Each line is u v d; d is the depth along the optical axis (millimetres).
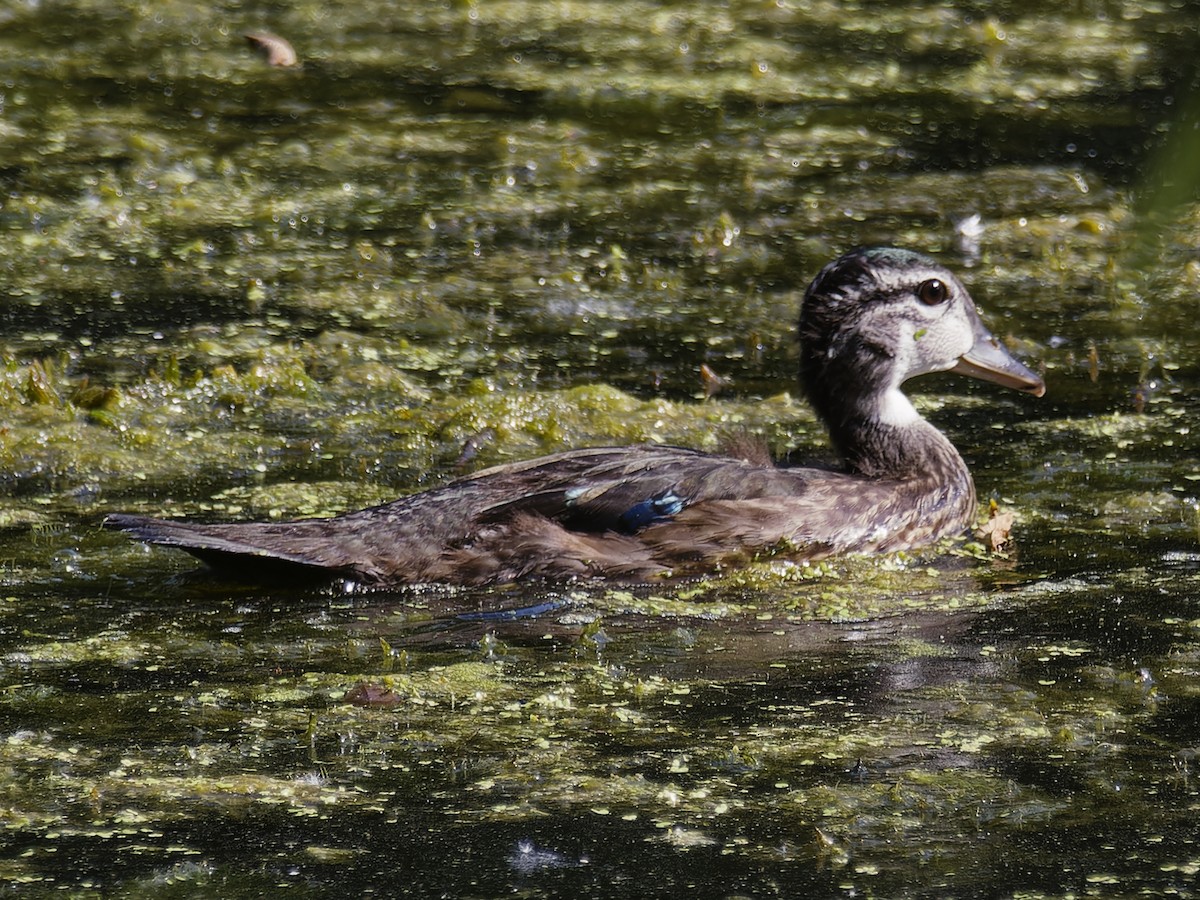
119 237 20234
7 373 15711
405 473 14078
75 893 7668
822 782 8773
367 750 9141
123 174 22219
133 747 9148
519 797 8625
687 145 23906
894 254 13508
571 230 20750
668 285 18938
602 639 10727
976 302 18438
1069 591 11531
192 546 11203
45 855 8016
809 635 10836
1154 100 25578
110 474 13891
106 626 10867
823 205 21641
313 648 10555
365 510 11922
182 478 13844
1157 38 29281
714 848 8125
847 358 13250
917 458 13031
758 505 12172
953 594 11570
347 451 14570
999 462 14250
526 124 24625
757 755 9070
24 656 10344
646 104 25547
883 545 12477
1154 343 17266
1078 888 7723
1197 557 12078
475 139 23984
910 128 24656
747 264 19672
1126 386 16141
